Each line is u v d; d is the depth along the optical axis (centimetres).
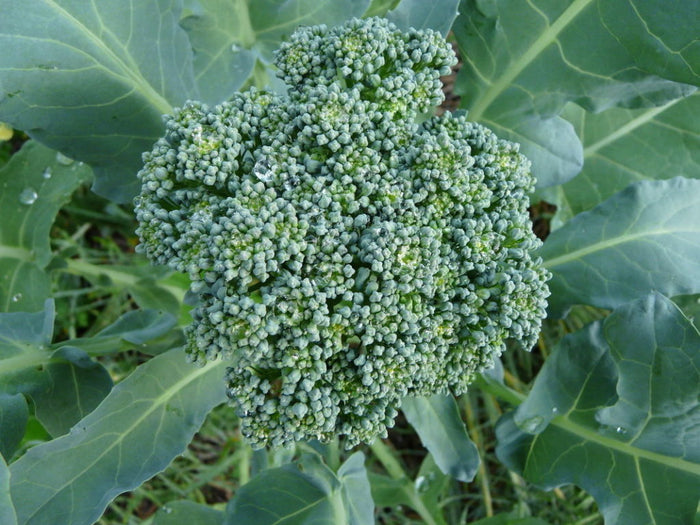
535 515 38
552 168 28
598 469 26
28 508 22
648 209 27
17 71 25
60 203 32
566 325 40
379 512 38
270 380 23
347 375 22
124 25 26
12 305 32
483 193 23
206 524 28
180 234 23
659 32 24
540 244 25
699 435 25
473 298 23
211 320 21
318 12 30
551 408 27
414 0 27
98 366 27
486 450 39
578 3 26
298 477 26
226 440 39
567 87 27
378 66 24
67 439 23
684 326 25
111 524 37
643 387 26
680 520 25
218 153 23
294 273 22
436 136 24
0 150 40
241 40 31
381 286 22
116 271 34
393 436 40
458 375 24
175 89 28
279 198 22
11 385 25
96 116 26
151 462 24
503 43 27
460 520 38
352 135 23
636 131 34
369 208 22
